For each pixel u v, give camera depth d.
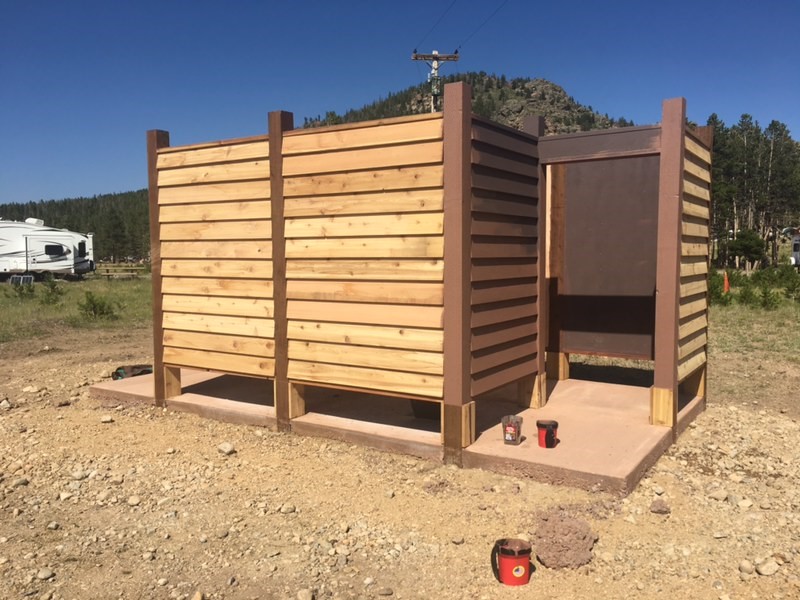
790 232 64.88
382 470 4.91
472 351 5.00
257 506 4.35
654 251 6.78
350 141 5.20
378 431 5.43
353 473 4.88
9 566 3.56
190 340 6.48
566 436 5.22
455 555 3.65
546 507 4.20
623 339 7.02
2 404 7.08
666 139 5.31
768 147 62.44
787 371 8.80
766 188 59.34
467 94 4.72
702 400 6.68
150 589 3.33
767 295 16.34
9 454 5.52
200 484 4.77
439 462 5.01
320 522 4.10
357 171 5.20
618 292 7.02
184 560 3.63
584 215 7.14
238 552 3.72
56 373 8.93
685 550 3.65
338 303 5.43
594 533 3.72
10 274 31.72
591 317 7.21
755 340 11.26
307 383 5.70
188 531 4.01
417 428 5.53
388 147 5.03
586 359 9.74
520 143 5.53
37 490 4.74
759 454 5.39
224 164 6.04
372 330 5.26
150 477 4.93
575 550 3.52
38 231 32.44
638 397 6.60
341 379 5.48
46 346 11.48
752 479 4.79
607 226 7.02
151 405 6.84
